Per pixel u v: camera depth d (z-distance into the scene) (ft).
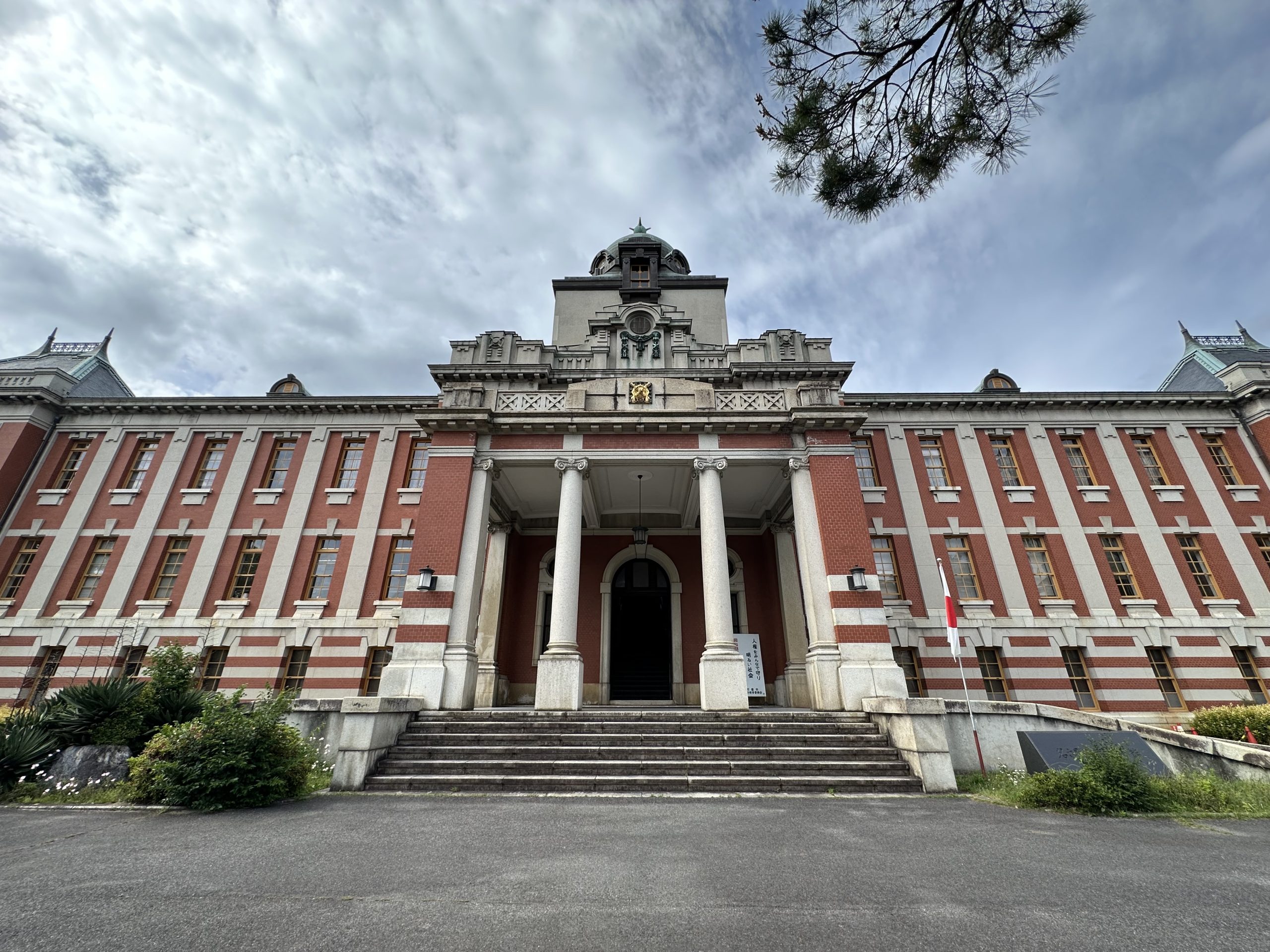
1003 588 58.49
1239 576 59.00
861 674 38.63
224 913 11.91
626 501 60.54
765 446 46.29
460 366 64.80
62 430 67.72
